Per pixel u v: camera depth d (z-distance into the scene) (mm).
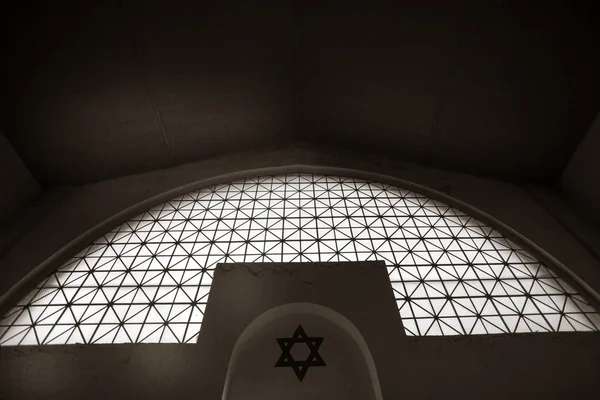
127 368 6641
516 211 10133
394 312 7285
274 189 11141
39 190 10609
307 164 11859
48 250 8773
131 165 11305
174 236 9375
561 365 6809
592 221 9953
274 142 12750
